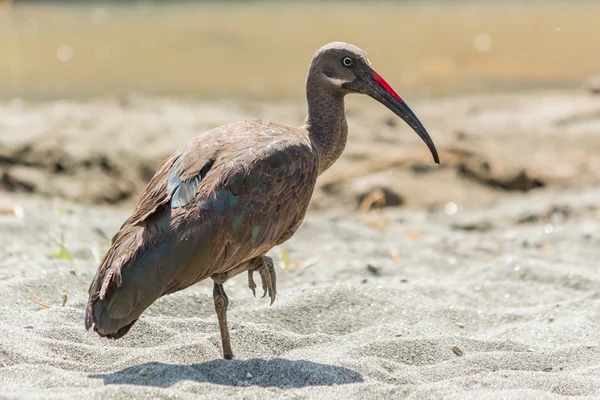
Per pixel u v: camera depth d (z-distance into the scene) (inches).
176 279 313.6
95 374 317.1
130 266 309.3
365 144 772.0
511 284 458.0
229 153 335.9
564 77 1005.8
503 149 765.9
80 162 677.3
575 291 454.6
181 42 1118.4
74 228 522.6
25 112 788.6
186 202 322.3
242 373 322.0
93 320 305.4
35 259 453.7
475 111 885.8
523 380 322.3
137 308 307.4
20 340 339.6
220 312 341.1
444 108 891.4
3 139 690.8
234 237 325.4
